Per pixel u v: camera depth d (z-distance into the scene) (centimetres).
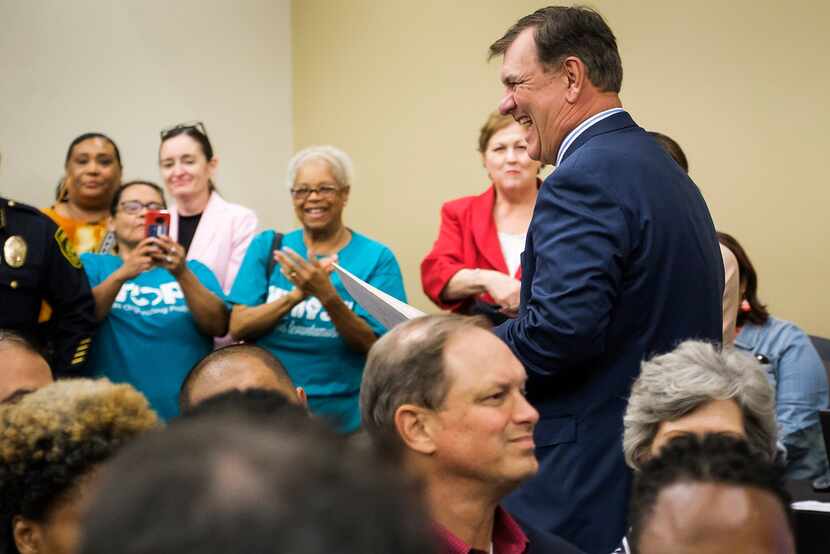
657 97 484
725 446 123
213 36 581
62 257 361
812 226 448
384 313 243
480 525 166
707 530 115
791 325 373
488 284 361
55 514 140
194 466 49
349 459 51
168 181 454
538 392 228
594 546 223
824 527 202
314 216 389
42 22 527
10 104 518
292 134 609
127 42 552
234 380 241
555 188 220
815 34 447
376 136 578
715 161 470
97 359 371
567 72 229
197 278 385
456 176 548
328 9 594
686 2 477
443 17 553
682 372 196
